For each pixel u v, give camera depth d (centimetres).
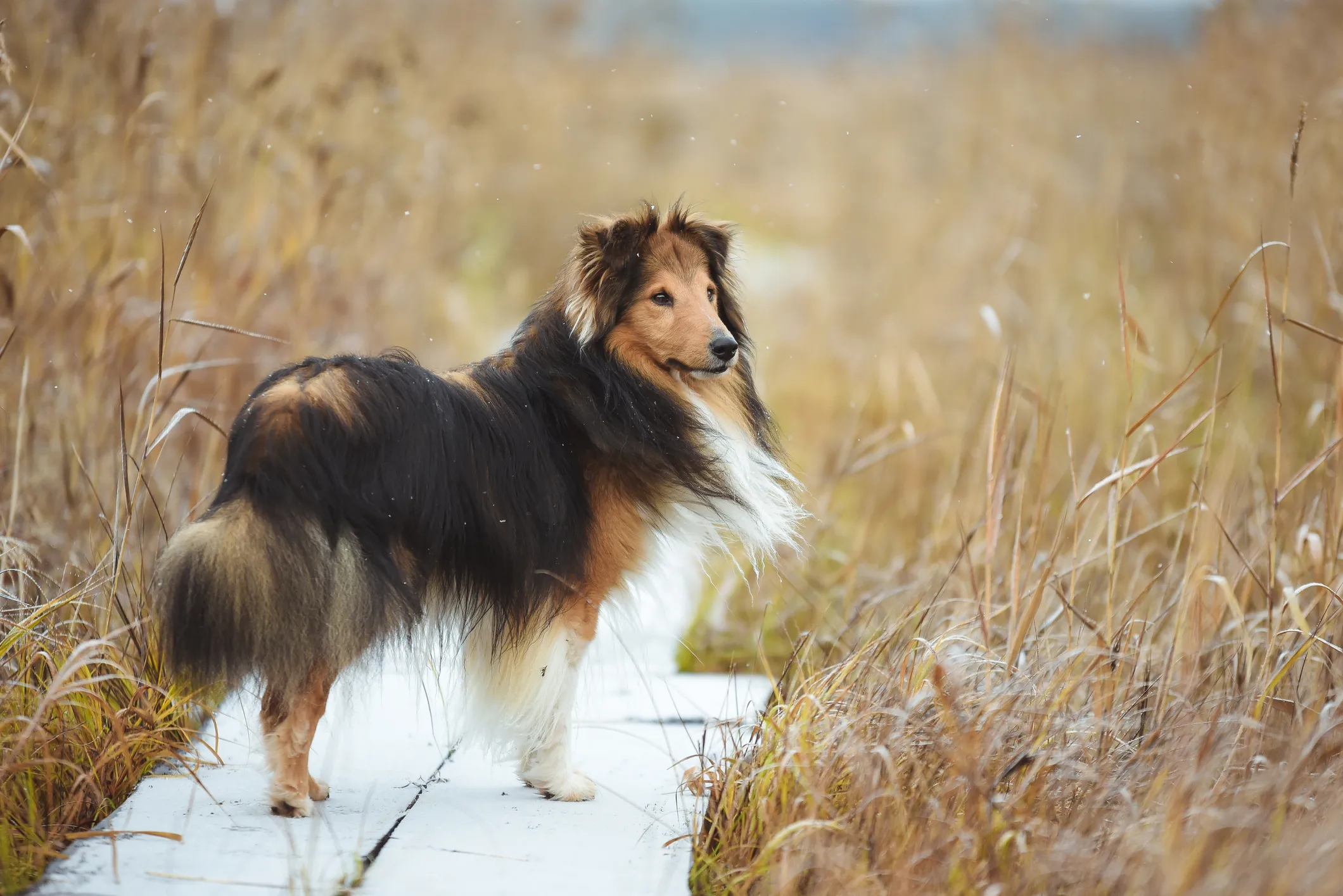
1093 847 587
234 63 1501
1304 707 714
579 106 2964
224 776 730
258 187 1376
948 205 2206
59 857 595
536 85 2673
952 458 1414
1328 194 1418
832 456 1476
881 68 2591
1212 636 823
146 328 1179
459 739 793
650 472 755
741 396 852
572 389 754
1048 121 2108
